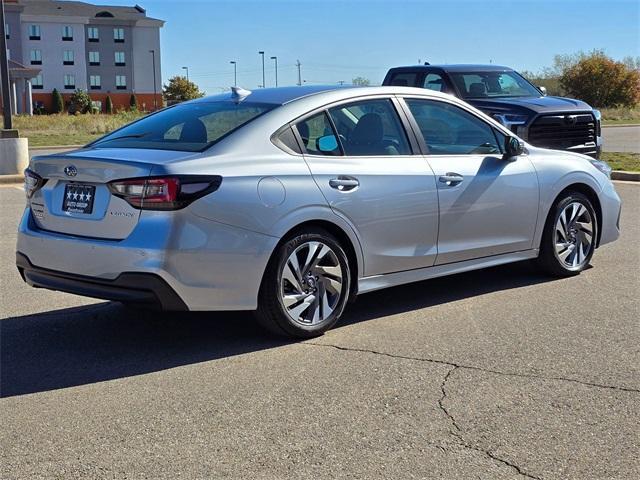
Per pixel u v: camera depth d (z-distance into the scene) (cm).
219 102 573
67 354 504
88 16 8944
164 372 468
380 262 556
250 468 347
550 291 648
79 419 401
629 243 853
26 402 424
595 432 381
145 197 462
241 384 446
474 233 612
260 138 511
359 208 536
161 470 346
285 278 507
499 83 1274
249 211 484
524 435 378
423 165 579
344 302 539
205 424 393
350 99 564
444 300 623
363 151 556
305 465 349
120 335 543
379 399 422
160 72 9538
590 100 5250
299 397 426
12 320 582
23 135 3262
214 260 474
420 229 574
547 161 669
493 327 550
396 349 504
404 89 600
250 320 572
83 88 8962
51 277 508
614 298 624
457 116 625
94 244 476
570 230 689
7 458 359
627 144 2309
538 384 443
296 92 564
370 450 363
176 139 528
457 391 433
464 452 361
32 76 6100
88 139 2916
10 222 1043
